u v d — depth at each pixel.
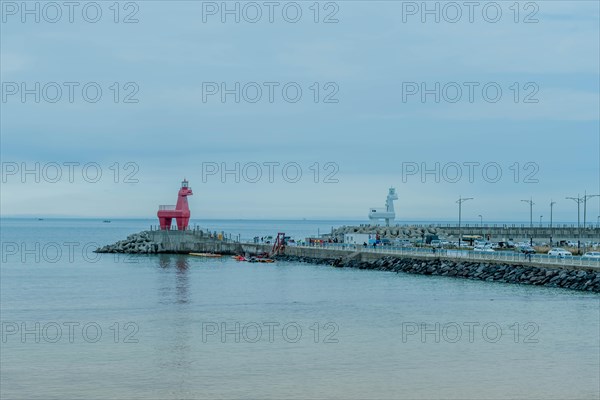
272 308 84.94
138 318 79.00
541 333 68.38
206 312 82.62
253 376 54.94
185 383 53.28
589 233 192.00
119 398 50.09
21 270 139.88
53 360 60.19
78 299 94.94
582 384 52.59
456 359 59.50
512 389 51.50
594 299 88.25
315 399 49.47
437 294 94.75
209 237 182.75
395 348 63.31
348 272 128.88
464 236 188.62
